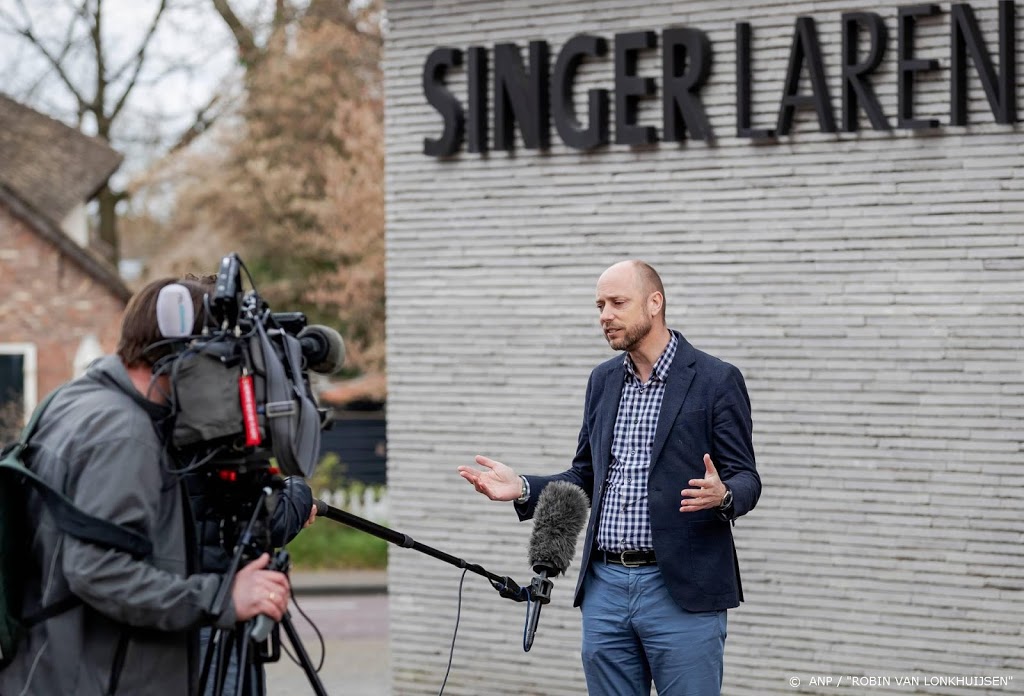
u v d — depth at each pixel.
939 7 6.51
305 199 24.12
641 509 4.91
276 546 3.89
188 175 24.77
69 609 3.50
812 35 6.82
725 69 7.16
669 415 4.89
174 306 3.62
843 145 6.83
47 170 23.86
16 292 21.70
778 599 7.02
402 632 8.22
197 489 3.82
